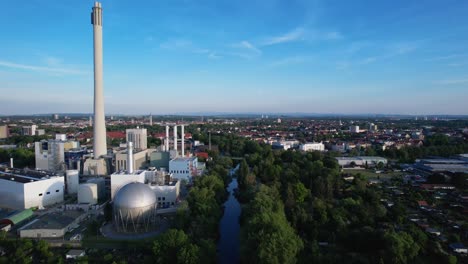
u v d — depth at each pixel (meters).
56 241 117.31
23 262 96.06
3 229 126.62
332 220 127.31
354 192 168.50
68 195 185.12
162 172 179.75
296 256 100.44
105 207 140.50
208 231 116.69
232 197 186.00
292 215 129.88
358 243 109.44
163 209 154.00
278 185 175.88
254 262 91.81
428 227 125.38
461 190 184.00
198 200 138.25
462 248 106.12
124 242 117.31
